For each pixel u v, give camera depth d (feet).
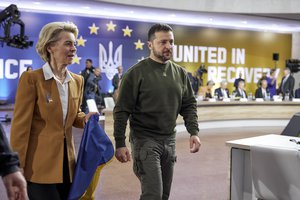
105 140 7.63
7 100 40.98
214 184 16.15
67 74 7.37
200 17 43.88
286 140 10.30
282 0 38.88
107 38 44.39
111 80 44.91
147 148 8.36
